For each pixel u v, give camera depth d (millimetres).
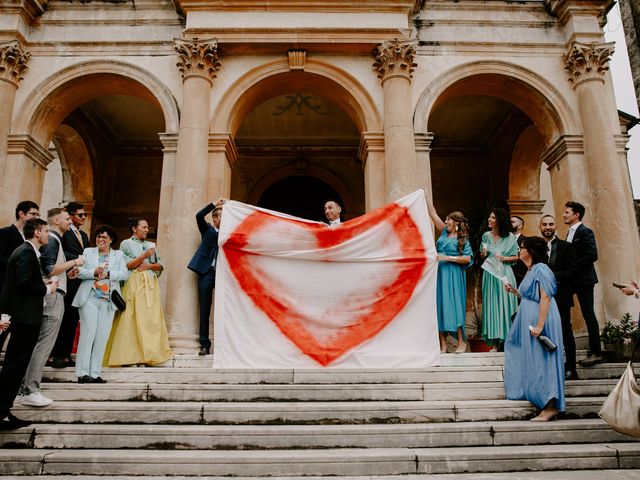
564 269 6102
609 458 4059
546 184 13812
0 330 4305
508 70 9328
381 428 4320
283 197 14539
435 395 5266
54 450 4215
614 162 8594
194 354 7316
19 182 8594
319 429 4289
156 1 9492
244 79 9133
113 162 14148
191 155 8320
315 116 13250
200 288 7082
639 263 8500
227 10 9195
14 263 4555
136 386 5246
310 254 6465
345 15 9250
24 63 9055
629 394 3760
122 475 3848
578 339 7953
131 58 9250
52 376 5746
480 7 9625
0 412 4297
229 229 6520
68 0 9461
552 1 9578
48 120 9273
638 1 6914
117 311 6152
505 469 3963
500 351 6812
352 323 6230
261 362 5992
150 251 6383
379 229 6633
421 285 6383
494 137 13641
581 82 9078
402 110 8711
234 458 3867
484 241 7035
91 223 12742
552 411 4723
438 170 14352
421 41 9398
